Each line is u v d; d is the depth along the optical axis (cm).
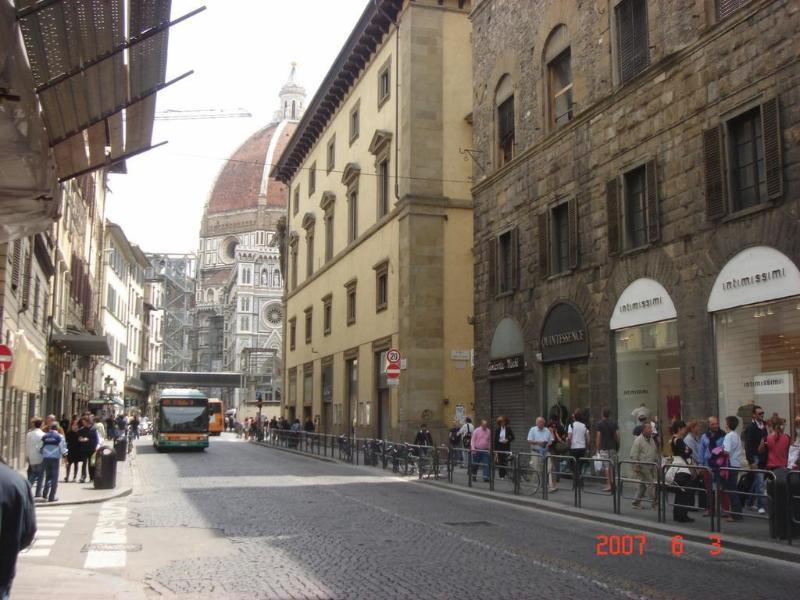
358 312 4122
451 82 3531
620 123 2020
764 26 1561
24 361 2308
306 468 2889
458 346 3381
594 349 2094
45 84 1025
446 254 3422
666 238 1833
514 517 1500
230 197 17312
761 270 1550
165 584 907
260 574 959
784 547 1089
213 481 2311
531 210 2452
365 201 4109
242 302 14988
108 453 2038
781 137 1505
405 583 899
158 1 982
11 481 359
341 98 4669
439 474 2272
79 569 988
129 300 7888
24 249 2458
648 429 1567
